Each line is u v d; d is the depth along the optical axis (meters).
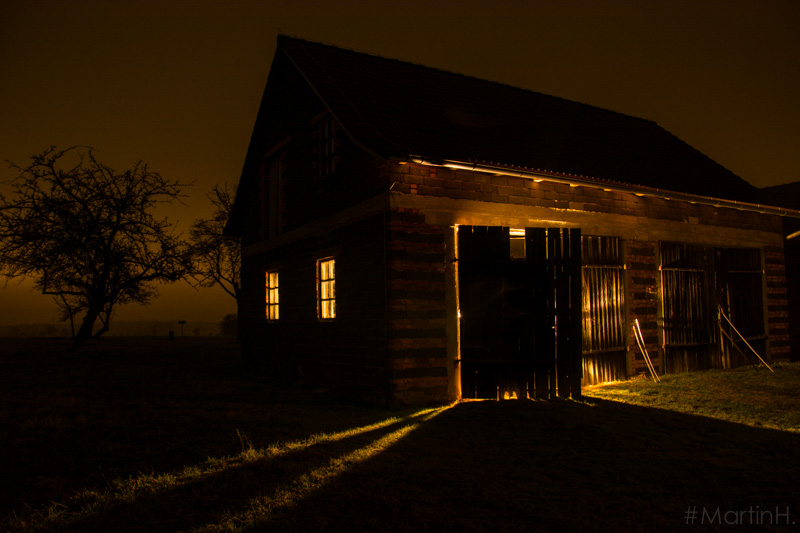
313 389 11.09
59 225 19.69
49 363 15.91
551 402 9.13
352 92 10.87
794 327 16.11
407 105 11.35
